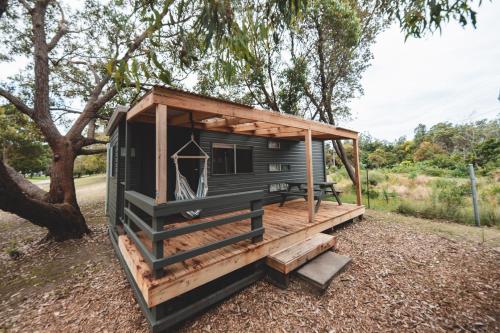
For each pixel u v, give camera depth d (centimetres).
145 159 458
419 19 175
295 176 699
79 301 261
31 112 559
